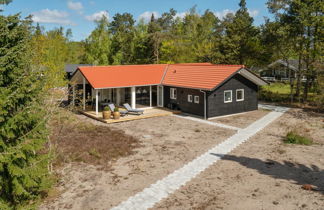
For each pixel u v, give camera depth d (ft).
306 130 57.31
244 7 207.21
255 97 83.35
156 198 29.40
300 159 40.60
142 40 155.63
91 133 56.13
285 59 100.83
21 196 25.98
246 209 26.94
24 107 23.29
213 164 39.01
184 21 215.31
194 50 158.40
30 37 24.58
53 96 41.19
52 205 28.02
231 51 117.39
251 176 34.76
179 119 70.85
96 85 72.02
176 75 84.94
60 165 38.68
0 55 22.17
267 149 45.60
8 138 23.09
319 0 83.15
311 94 110.01
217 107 72.69
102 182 33.42
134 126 63.31
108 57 153.99
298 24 88.48
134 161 40.45
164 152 44.47
